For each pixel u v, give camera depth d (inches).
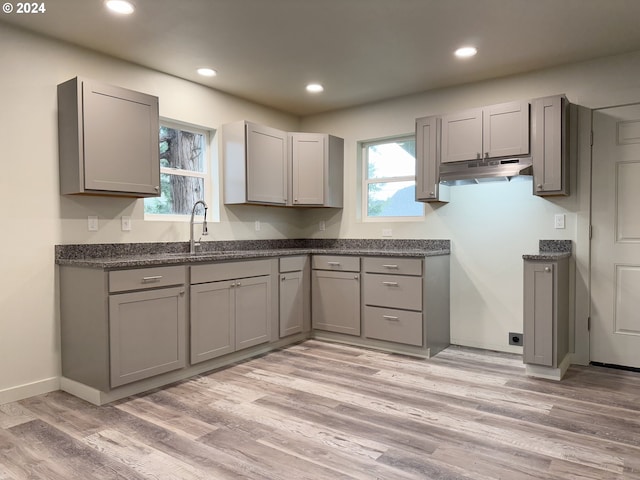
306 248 194.1
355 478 72.2
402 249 168.7
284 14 103.6
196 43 119.6
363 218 184.4
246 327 139.8
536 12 103.2
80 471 74.5
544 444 83.5
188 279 121.6
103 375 102.3
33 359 110.3
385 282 148.6
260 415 97.0
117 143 115.5
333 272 161.6
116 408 101.3
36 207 110.8
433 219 162.7
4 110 105.5
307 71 141.2
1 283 105.1
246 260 139.6
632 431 88.8
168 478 72.2
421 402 104.4
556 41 119.5
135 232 132.3
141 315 109.3
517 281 146.6
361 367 132.1
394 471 74.2
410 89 160.1
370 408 100.8
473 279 154.5
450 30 112.4
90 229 121.4
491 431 89.0
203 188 159.6
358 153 182.5
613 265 131.6
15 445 83.7
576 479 71.7
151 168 123.2
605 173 132.1
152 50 123.7
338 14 104.0
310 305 168.7
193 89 150.8
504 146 136.2
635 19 106.7
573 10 102.1
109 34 113.3
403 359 140.6
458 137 144.4
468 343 155.9
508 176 132.3
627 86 127.6
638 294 128.4
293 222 193.5
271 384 117.3
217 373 126.8
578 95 134.6
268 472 74.0
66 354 113.1
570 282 137.0
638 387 114.5
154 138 124.0
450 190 158.7
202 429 90.3
